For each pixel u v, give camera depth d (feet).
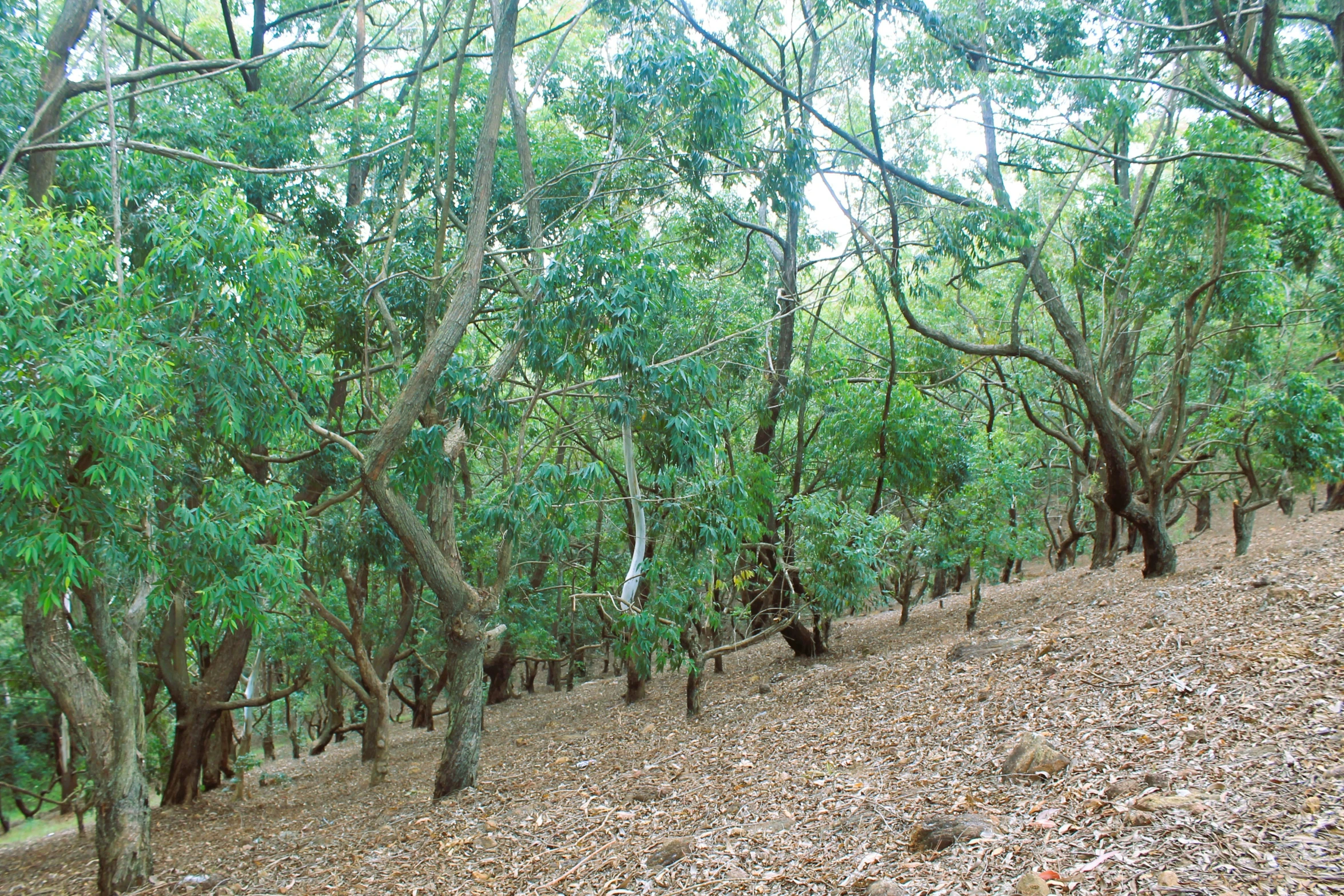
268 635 39.32
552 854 22.45
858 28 46.34
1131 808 14.53
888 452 50.85
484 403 33.27
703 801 24.23
